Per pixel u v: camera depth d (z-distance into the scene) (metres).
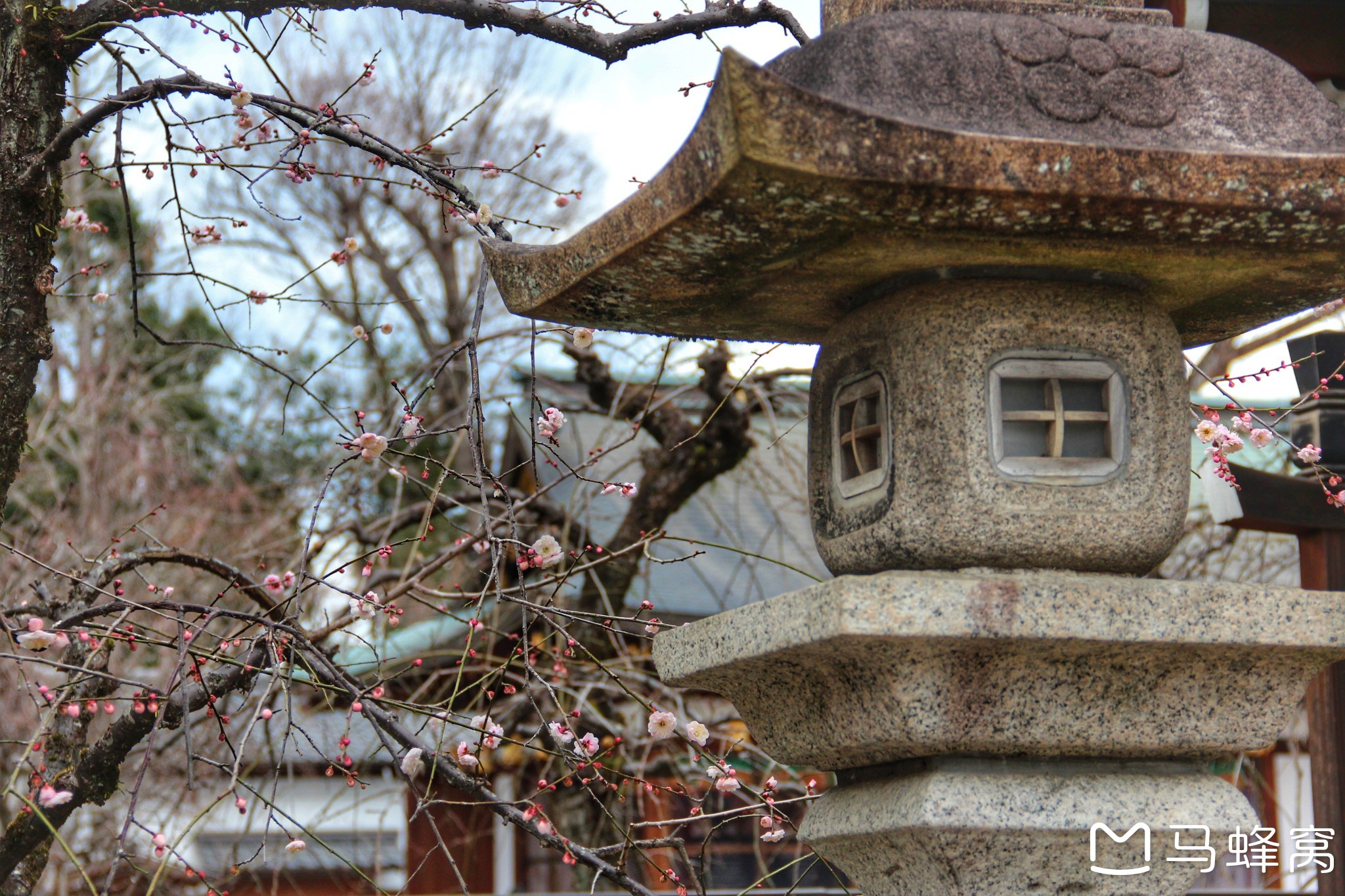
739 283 2.05
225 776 5.63
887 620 1.73
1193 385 6.18
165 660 5.31
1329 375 3.42
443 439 7.31
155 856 2.00
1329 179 1.73
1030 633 1.76
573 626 5.87
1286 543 6.45
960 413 1.91
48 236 2.71
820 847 2.24
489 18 2.89
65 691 2.51
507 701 5.43
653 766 6.40
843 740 2.02
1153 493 1.95
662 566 8.09
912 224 1.74
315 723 6.36
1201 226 1.77
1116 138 1.77
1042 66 1.82
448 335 11.86
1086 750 1.94
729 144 1.56
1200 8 3.36
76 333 8.13
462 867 7.78
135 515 7.42
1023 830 1.89
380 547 2.57
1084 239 1.80
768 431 7.25
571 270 2.05
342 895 7.59
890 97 1.77
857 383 2.08
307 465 7.90
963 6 1.97
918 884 2.02
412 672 4.23
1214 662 1.92
